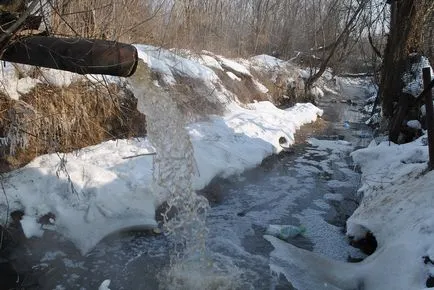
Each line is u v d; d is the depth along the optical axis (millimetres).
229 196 7035
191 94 9281
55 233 5105
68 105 6344
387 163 7148
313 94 17562
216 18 13945
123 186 5793
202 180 6871
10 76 5836
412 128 7980
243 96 11930
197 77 9930
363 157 7969
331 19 17812
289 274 4969
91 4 6672
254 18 17656
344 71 20953
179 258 5164
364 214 5688
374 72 13297
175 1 10250
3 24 3490
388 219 5199
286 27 18797
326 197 7355
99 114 6898
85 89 6625
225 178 7453
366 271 4695
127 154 6469
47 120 5977
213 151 7805
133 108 7379
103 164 6102
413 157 6746
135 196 5750
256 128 9742
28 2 3762
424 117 7953
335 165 9125
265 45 18234
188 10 11250
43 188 5406
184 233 5387
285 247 5559
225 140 8500
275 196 7230
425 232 4352
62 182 5508
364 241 5676
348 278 4781
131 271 4879
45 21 3994
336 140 11359
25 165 5641
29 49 3607
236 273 4941
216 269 5008
